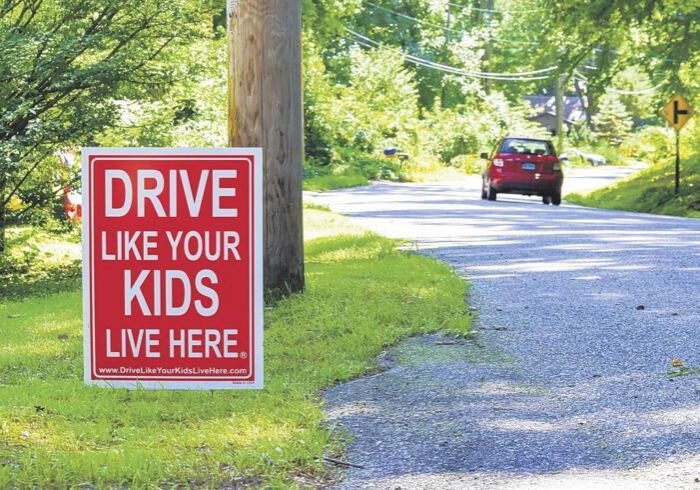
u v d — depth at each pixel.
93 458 5.72
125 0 15.20
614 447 6.02
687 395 7.11
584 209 27.91
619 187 37.12
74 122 15.45
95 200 6.68
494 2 96.94
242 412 6.82
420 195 35.72
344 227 19.83
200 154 6.62
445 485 5.45
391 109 60.59
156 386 6.78
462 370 7.98
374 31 74.38
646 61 38.59
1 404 7.11
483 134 69.31
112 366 6.79
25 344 9.65
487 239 17.77
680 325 9.55
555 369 7.97
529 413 6.78
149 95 16.28
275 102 10.48
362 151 55.31
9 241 18.14
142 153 6.64
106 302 6.75
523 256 15.05
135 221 6.69
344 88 56.69
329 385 7.74
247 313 6.73
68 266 17.48
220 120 20.67
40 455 5.80
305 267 13.73
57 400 7.23
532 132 79.38
